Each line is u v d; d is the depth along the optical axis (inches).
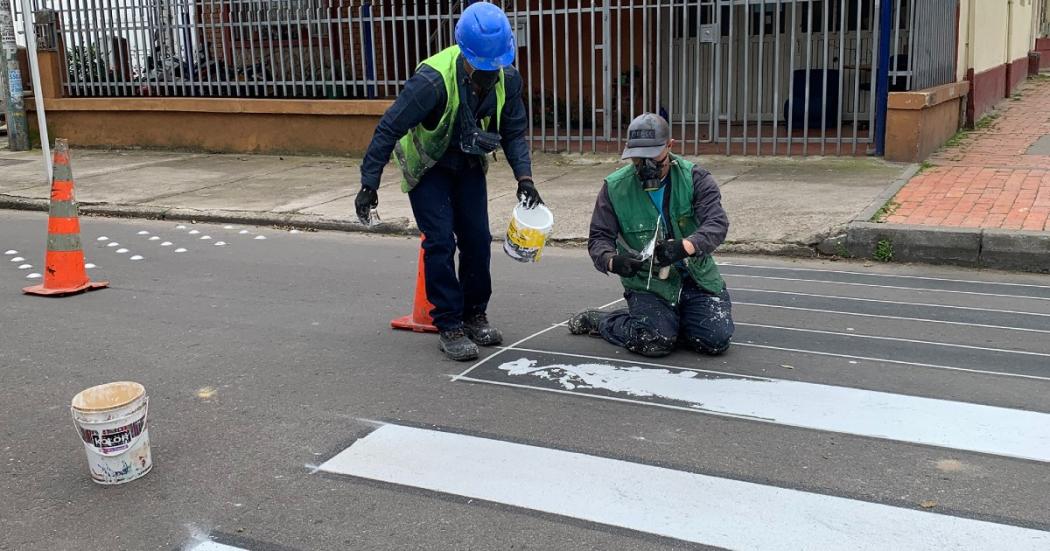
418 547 119.2
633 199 181.5
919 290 246.4
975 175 368.8
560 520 124.9
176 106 551.5
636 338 189.8
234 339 213.5
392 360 195.2
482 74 174.7
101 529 126.1
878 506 126.1
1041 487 130.6
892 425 153.0
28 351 206.8
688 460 142.0
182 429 159.8
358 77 542.6
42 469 145.7
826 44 414.0
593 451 146.2
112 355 202.8
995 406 159.9
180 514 129.7
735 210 330.6
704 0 463.8
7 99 576.1
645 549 117.0
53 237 260.2
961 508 125.0
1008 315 219.0
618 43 449.1
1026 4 799.1
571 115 529.0
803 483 133.5
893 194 338.3
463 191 192.7
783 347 196.1
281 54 530.6
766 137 465.4
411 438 153.3
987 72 582.9
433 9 515.8
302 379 184.2
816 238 289.9
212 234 356.8
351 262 300.4
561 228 327.3
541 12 461.7
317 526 125.3
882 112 417.1
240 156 537.0
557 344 202.5
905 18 462.3
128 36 568.1
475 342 202.7
